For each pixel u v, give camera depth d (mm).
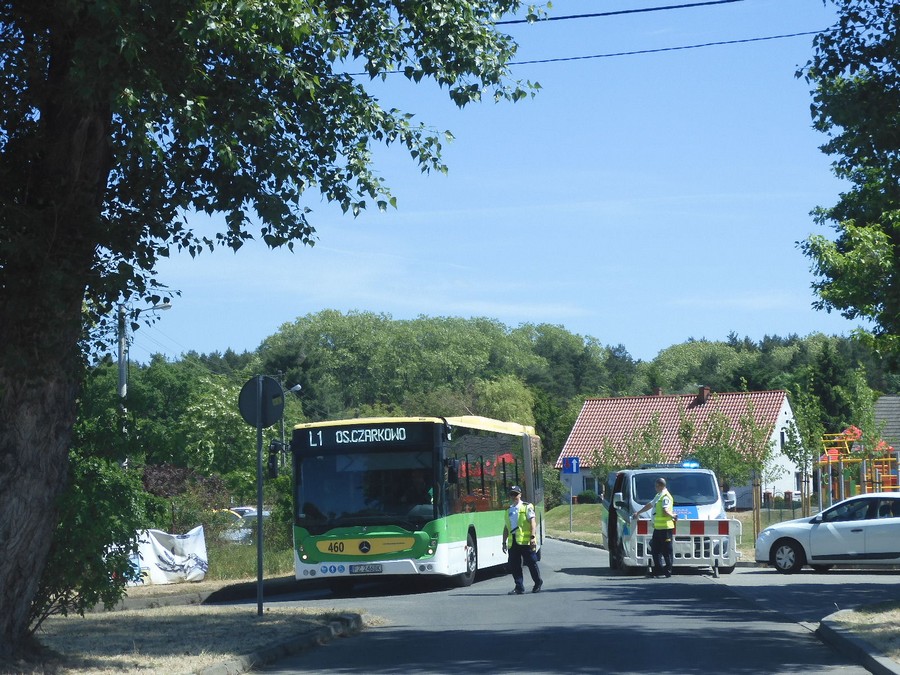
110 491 14945
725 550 31344
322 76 15227
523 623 20156
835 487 55844
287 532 42938
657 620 20188
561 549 51250
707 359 167875
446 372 132375
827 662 14953
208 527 44031
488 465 33562
